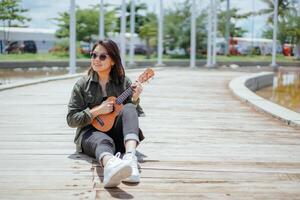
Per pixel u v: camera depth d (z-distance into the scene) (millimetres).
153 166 3738
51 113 6840
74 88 3758
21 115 6590
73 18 17203
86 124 3676
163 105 8406
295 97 15164
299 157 4215
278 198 2986
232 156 4195
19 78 19016
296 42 41875
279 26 42344
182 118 6715
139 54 48406
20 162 3777
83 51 42062
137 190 3080
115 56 3697
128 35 47031
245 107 8281
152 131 5504
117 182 3076
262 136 5305
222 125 6090
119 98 3686
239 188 3186
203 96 10320
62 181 3258
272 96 15414
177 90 11812
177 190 3105
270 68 31438
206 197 2979
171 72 21719
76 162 3768
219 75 19656
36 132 5195
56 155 4020
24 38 38625
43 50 40469
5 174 3424
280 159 4117
